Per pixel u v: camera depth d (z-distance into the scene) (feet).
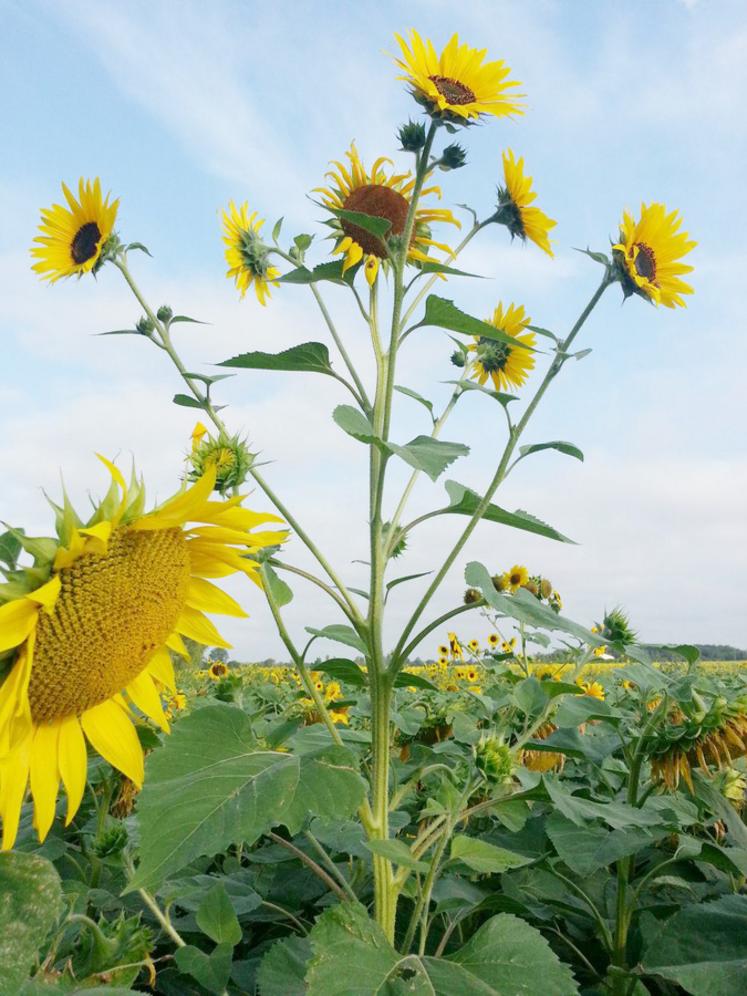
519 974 1.67
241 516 1.72
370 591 2.13
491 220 2.95
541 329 2.42
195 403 2.46
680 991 2.42
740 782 2.87
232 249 3.40
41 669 1.53
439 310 2.23
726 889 2.71
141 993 1.21
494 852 2.06
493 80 2.52
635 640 3.59
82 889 2.15
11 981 0.88
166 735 1.90
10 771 1.55
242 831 1.51
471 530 2.09
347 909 1.75
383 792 2.04
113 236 2.87
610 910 2.74
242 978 2.17
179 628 1.89
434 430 2.75
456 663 8.47
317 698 2.09
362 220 2.17
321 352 2.32
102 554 1.56
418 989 1.60
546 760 3.54
